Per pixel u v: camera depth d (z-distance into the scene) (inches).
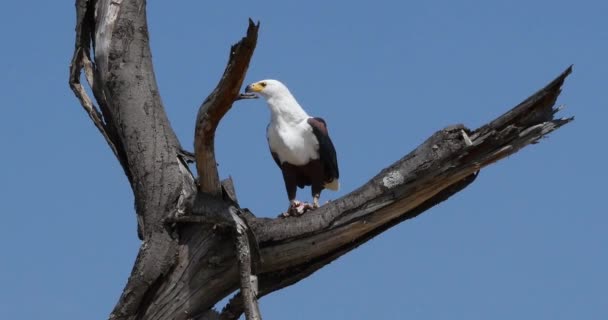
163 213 513.0
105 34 562.9
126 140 540.1
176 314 504.4
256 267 511.5
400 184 485.1
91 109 562.9
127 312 503.8
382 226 516.7
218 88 450.9
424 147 478.9
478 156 470.9
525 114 453.4
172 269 507.8
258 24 414.3
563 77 438.9
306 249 507.2
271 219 516.7
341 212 498.9
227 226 505.0
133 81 551.5
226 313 518.3
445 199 509.0
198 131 474.0
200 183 505.0
